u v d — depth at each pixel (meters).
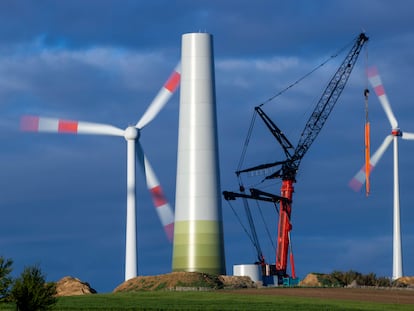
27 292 168.00
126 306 196.88
